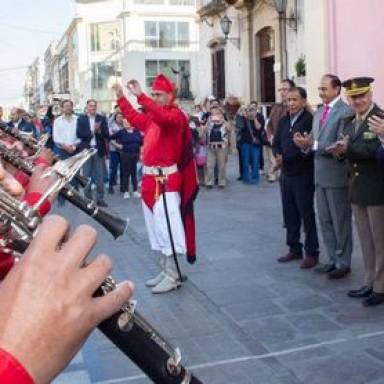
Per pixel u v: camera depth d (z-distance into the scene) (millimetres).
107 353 4133
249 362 3914
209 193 12008
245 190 12219
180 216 5480
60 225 867
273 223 8477
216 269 6156
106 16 38406
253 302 5074
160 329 4555
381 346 4055
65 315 798
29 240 1016
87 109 10570
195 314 4852
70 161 1845
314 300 5055
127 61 36719
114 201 11383
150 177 5453
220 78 22875
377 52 8984
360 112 4828
